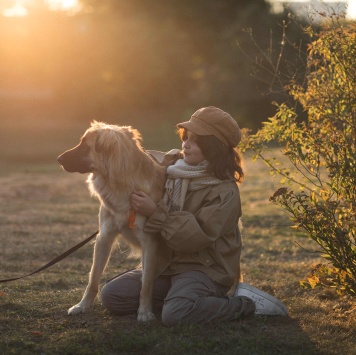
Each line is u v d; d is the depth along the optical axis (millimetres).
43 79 45031
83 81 42250
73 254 8852
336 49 5484
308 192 8297
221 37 36781
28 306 5691
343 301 5992
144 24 39688
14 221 11586
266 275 7492
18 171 21625
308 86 5656
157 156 5664
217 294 5215
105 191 5098
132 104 41469
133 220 5078
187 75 39219
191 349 4621
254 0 33969
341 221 5422
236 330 5020
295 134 5539
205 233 5066
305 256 8781
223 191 5152
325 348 4734
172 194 5180
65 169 5098
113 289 5289
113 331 4965
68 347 4645
